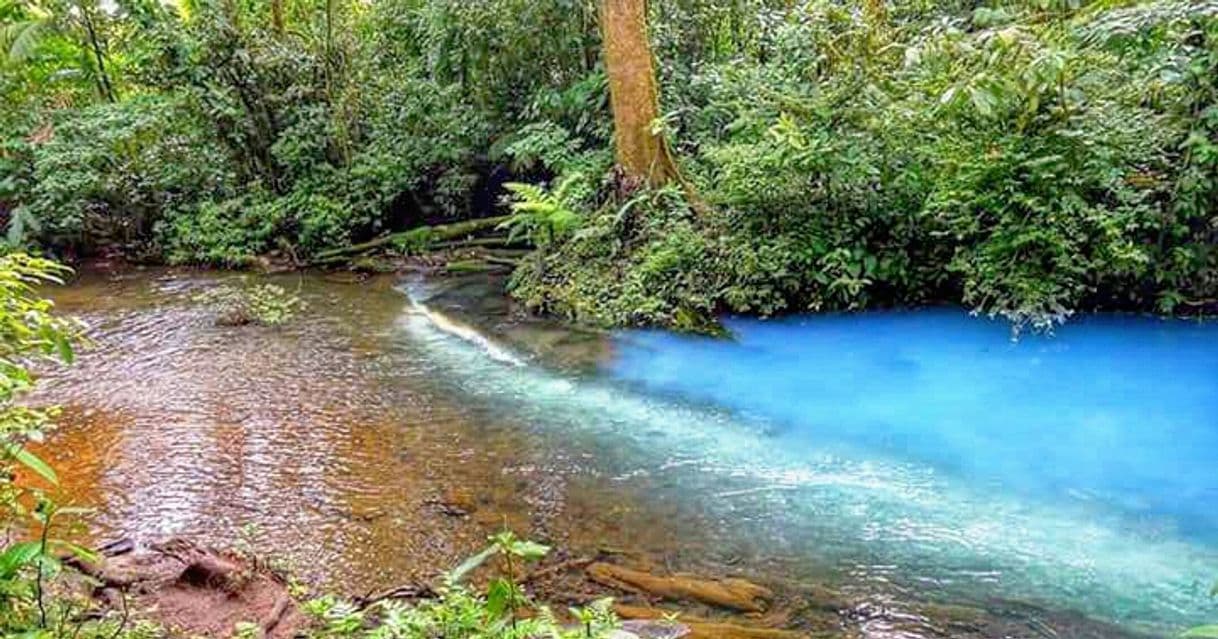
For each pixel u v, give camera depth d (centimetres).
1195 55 535
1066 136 539
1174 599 265
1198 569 282
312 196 982
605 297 672
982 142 569
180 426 457
